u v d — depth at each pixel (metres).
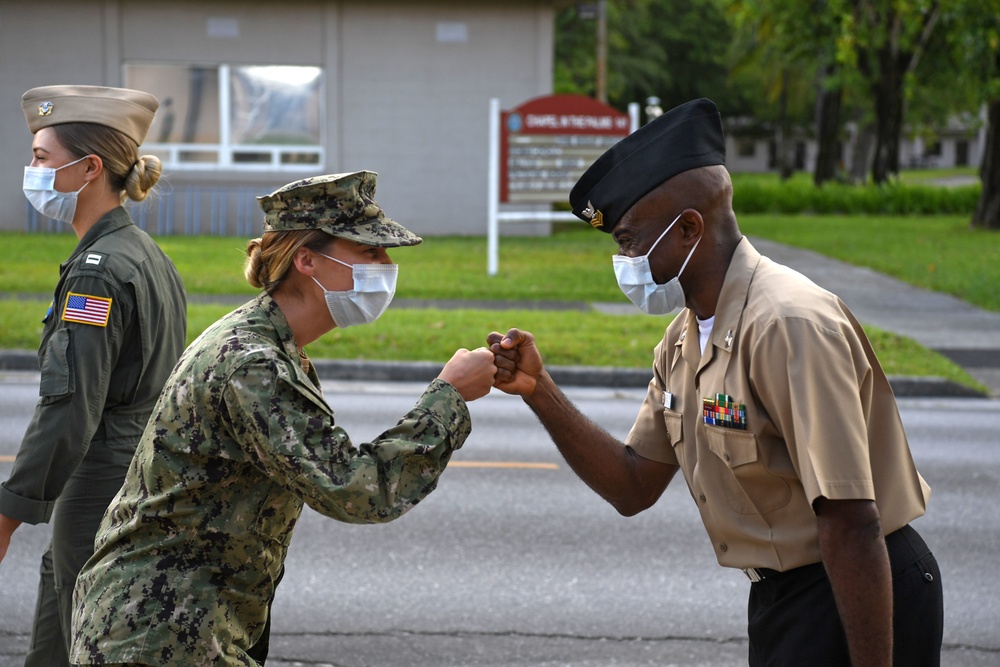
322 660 6.01
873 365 3.50
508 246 27.78
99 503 4.48
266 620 3.60
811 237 33.06
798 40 39.97
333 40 29.94
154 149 29.83
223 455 3.29
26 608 6.62
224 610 3.37
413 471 3.38
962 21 32.59
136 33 29.38
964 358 16.16
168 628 3.29
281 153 30.33
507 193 21.81
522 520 8.58
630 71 76.00
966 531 8.61
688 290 3.62
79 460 4.27
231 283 19.97
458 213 31.09
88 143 4.59
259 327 3.44
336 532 8.20
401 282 20.44
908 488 3.53
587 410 12.83
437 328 16.06
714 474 3.60
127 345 4.48
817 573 3.45
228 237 29.19
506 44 30.55
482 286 20.25
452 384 3.52
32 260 22.30
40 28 29.12
